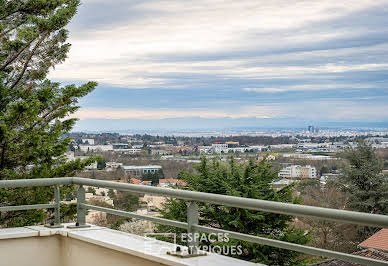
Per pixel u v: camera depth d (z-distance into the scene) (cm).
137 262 330
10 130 1102
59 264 405
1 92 1247
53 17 1266
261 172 1150
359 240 883
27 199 1174
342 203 1614
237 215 982
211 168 1201
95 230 396
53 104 1269
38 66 1302
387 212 1600
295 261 937
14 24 1323
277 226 992
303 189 1249
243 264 287
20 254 388
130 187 349
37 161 1216
